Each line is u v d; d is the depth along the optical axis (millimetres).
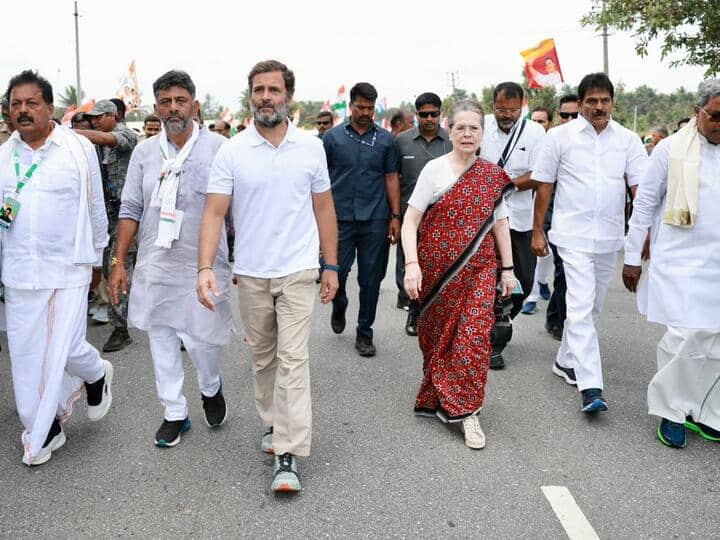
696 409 3840
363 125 5324
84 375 3746
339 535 2922
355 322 6504
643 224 3916
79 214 3559
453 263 3879
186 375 5035
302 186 3348
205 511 3119
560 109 7273
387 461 3600
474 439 3748
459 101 3885
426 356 4176
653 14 8352
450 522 3018
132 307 3777
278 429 3336
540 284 7160
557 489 3301
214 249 3332
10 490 3311
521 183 5105
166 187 3570
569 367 4777
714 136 3576
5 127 5543
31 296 3494
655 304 3822
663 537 2914
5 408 4363
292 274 3324
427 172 3914
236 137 3352
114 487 3336
